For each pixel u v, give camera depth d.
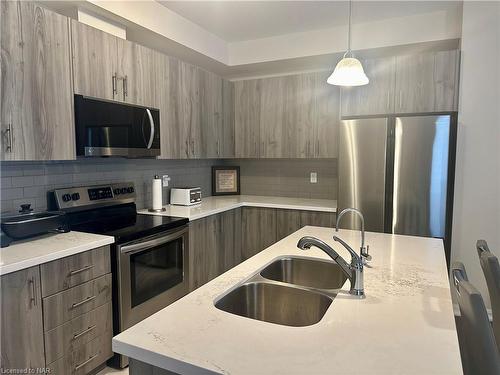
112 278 2.22
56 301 1.87
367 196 3.25
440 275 1.56
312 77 3.77
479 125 2.96
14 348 1.68
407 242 2.14
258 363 0.90
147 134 2.80
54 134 2.14
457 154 3.02
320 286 1.85
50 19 2.10
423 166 3.03
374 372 0.86
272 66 4.14
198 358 0.92
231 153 4.21
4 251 1.84
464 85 2.99
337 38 3.58
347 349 0.96
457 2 3.00
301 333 1.05
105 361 2.20
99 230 2.38
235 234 3.79
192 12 3.19
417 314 1.18
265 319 1.52
